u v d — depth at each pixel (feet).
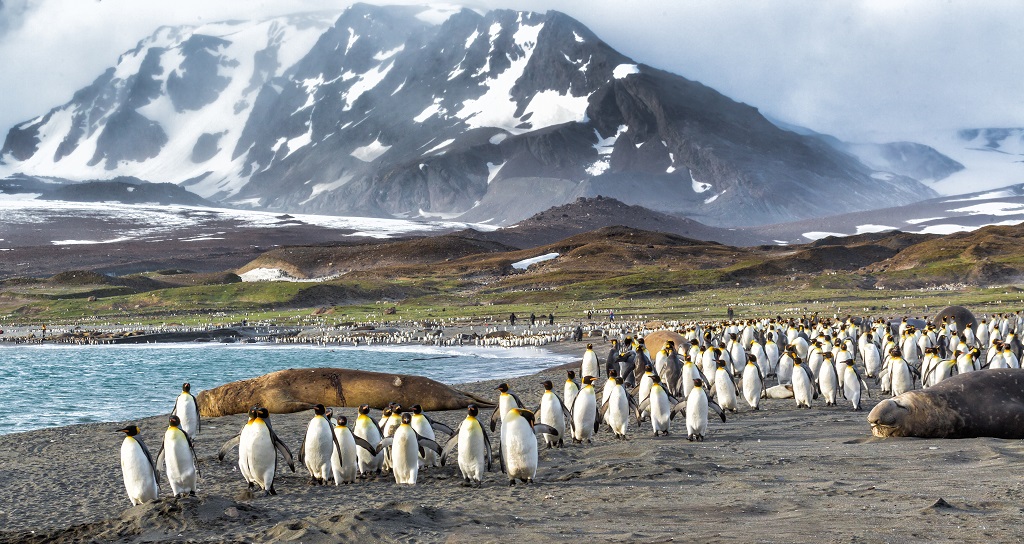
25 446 84.89
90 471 69.26
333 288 582.35
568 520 41.65
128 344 330.95
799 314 326.24
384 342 299.58
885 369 99.50
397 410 64.13
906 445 62.34
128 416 125.49
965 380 66.23
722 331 176.04
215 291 574.15
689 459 59.36
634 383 99.71
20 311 526.57
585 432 69.10
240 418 99.55
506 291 628.69
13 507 56.18
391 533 38.93
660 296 522.88
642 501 45.55
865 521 37.60
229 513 45.21
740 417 86.12
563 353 228.43
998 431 64.18
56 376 199.82
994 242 616.39
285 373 106.93
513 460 53.06
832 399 93.81
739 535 36.06
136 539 41.52
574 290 556.10
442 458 58.59
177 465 52.13
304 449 56.29
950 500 41.06
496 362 210.38
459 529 40.04
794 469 54.44
